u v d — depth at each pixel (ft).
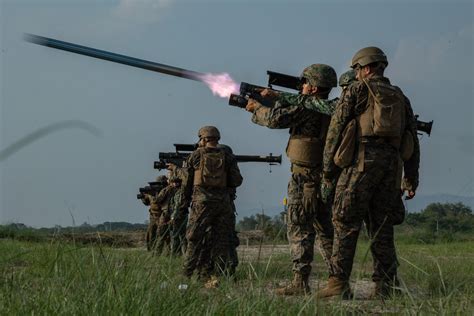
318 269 27.04
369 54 19.65
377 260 19.70
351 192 19.17
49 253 19.19
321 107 20.61
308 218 20.95
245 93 22.03
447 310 13.82
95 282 14.57
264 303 14.11
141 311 13.03
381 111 18.99
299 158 20.97
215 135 27.30
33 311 12.92
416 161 20.89
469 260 30.09
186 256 25.80
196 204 26.25
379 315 15.25
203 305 14.24
